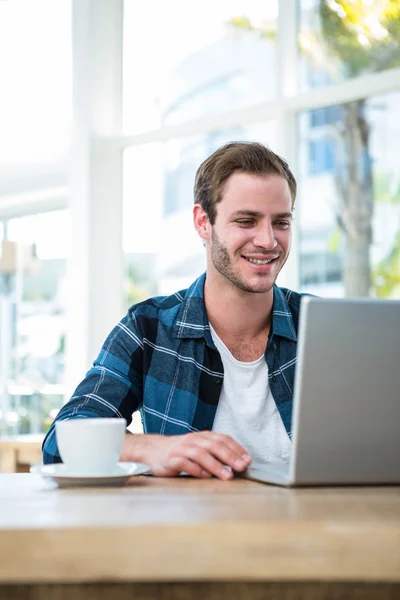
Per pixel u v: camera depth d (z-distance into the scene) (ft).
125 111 18.65
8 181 23.88
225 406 6.40
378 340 4.17
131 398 6.29
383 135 14.85
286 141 15.97
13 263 23.82
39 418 23.38
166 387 6.36
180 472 4.69
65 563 2.73
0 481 4.46
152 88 18.21
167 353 6.42
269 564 2.77
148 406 6.33
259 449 6.37
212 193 6.39
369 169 14.97
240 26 16.81
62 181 23.03
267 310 6.52
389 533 2.80
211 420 6.33
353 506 3.32
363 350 4.15
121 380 6.23
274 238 6.28
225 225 6.30
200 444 4.61
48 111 20.26
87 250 18.47
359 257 14.98
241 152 6.37
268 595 3.02
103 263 18.65
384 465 4.23
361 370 4.15
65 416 5.74
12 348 23.91
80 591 2.97
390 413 4.21
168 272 17.87
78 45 18.85
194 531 2.76
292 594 3.03
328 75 15.58
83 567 2.73
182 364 6.40
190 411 6.31
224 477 4.49
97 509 3.21
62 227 23.32
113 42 18.78
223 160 6.38
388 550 2.80
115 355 6.36
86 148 18.61
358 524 2.82
